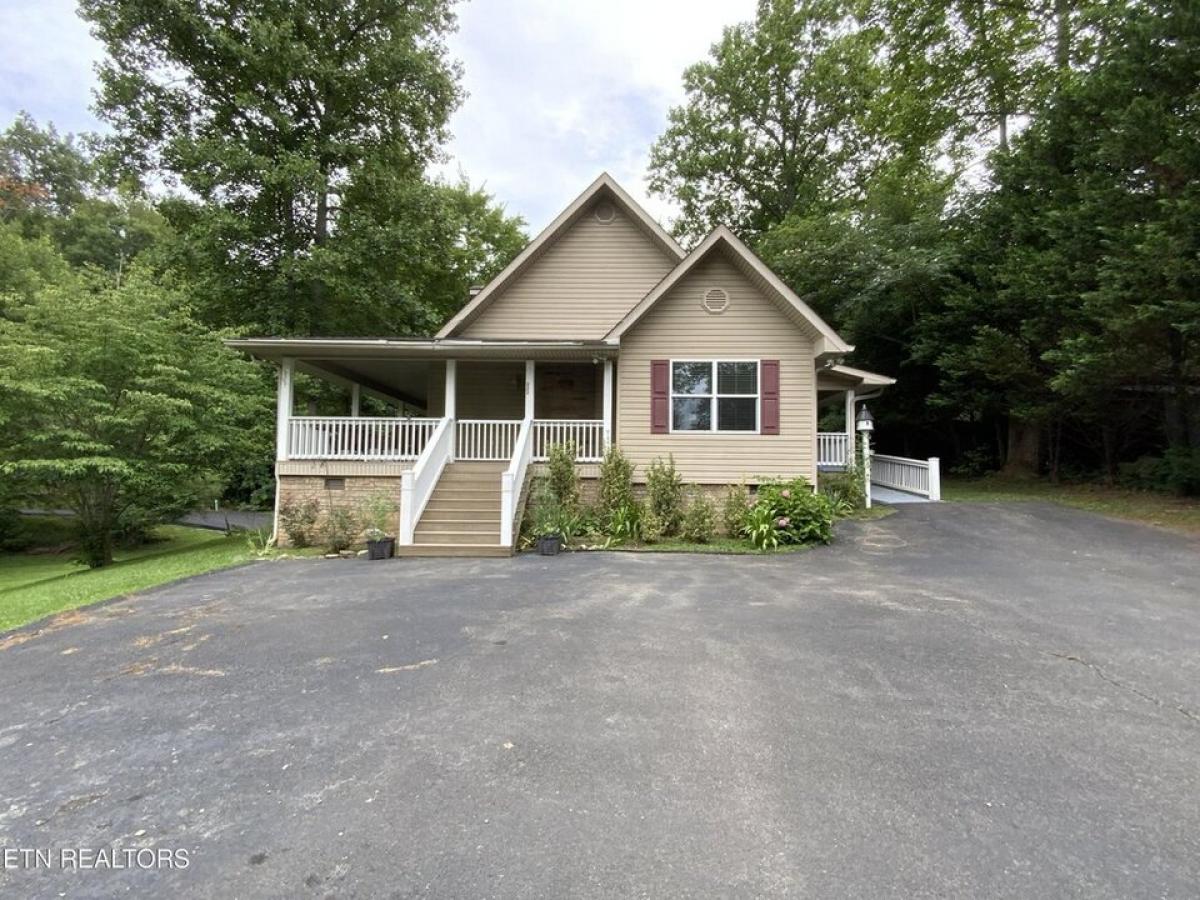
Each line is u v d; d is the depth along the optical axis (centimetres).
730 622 546
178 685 414
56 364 1066
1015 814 259
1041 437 1773
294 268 1628
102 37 1550
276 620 568
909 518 1174
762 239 2434
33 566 1466
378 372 1422
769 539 963
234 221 1571
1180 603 607
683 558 898
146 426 1148
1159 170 1123
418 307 1955
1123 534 980
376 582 736
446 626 538
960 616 564
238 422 1481
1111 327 1116
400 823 254
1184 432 1311
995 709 365
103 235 3159
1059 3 1698
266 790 283
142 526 1450
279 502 1122
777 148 2888
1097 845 238
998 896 209
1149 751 315
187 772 301
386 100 1848
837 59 2642
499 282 1375
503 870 223
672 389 1183
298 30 1719
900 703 373
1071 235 1311
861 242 2002
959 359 1661
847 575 757
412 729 341
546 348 1131
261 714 365
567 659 449
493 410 1414
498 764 301
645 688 396
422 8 1838
